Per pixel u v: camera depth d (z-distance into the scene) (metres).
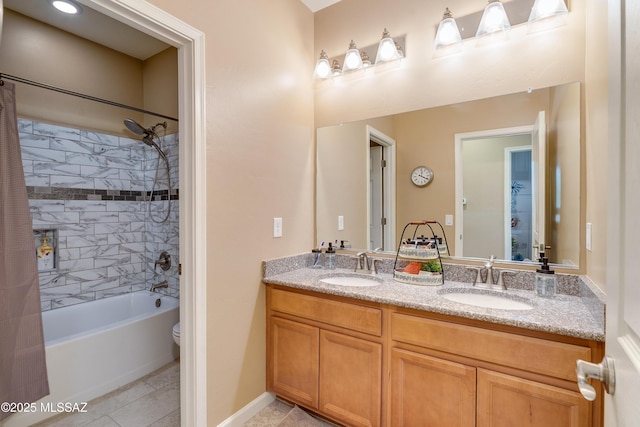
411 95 1.97
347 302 1.62
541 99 1.59
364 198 2.13
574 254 1.49
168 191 2.80
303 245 2.25
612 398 0.63
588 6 1.40
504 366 1.21
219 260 1.64
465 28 1.79
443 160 1.87
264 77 1.92
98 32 2.51
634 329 0.53
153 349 2.39
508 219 1.69
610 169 0.66
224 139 1.66
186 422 1.55
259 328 1.90
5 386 1.63
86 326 2.56
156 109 2.90
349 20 2.21
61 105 2.47
